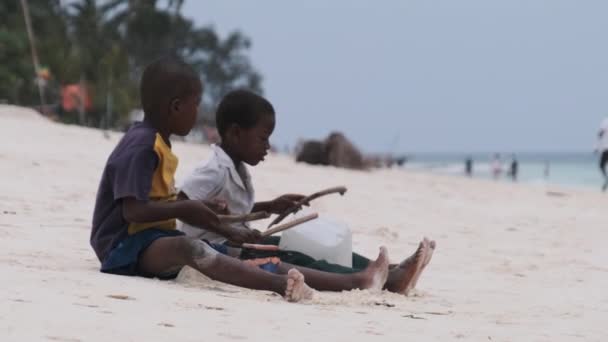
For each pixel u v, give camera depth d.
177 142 48.81
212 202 10.73
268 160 44.25
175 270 10.49
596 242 20.72
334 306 9.82
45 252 12.23
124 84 79.56
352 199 26.95
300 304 9.73
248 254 11.33
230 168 11.16
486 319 10.06
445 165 151.75
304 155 45.00
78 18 104.31
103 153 30.95
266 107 11.35
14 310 7.93
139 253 10.55
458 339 8.59
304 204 11.62
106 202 10.77
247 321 8.45
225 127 11.34
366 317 9.28
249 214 10.66
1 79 71.25
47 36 89.00
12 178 21.39
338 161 44.62
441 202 30.00
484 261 16.48
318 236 11.37
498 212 28.28
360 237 18.55
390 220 22.58
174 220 10.92
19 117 45.22
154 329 7.71
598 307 11.70
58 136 36.25
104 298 8.90
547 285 13.83
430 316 9.80
